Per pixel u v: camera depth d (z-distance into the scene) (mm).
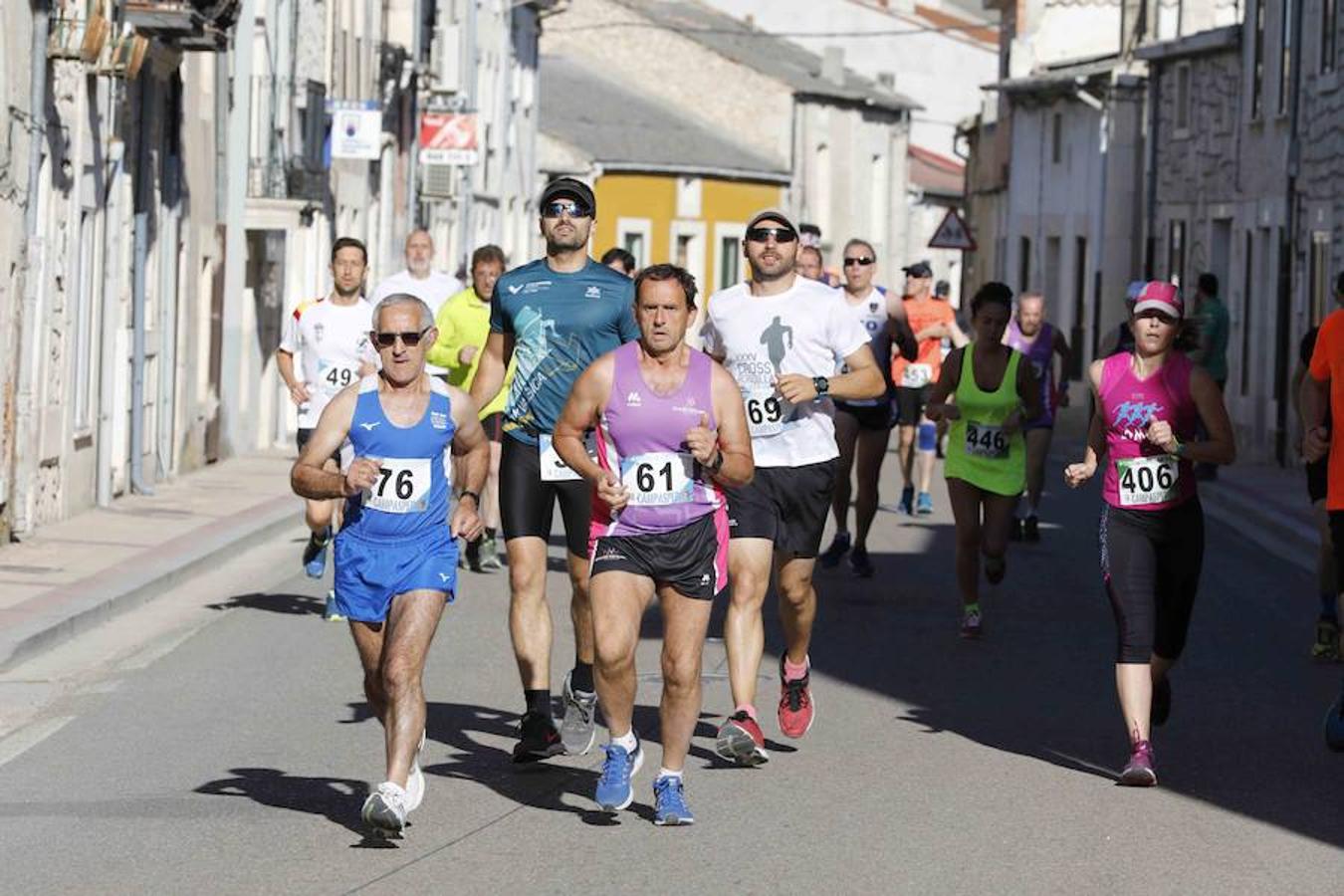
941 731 15609
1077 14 79688
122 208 31000
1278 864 11836
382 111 58375
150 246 33469
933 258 117438
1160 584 14664
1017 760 14594
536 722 14062
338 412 12211
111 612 20469
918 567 25516
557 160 93125
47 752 14352
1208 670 18734
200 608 21234
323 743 14680
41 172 26500
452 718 15750
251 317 41969
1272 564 27312
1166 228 58844
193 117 36125
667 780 12516
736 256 101000
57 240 27188
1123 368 14336
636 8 105812
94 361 29422
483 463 12523
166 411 34250
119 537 25969
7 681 17031
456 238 72812
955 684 17656
